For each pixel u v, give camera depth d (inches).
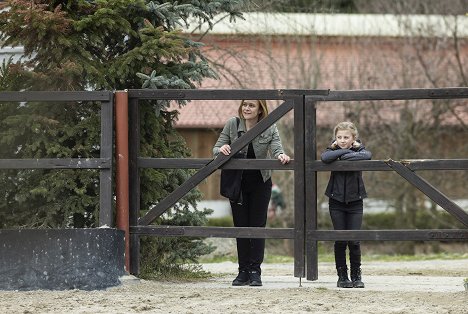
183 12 732.0
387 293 608.1
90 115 686.5
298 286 650.2
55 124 665.0
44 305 547.5
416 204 1777.8
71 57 680.4
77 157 674.8
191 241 745.0
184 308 535.5
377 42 1894.7
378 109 1779.0
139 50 682.8
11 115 676.1
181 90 650.2
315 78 1732.3
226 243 1151.6
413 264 1040.8
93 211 679.7
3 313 518.9
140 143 690.2
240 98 642.8
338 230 636.1
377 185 1779.0
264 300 568.4
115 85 708.7
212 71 733.3
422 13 1887.3
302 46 1779.0
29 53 695.7
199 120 1950.1
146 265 693.9
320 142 1742.1
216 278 731.4
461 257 1278.3
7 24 677.3
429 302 566.6
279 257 1302.9
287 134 1601.9
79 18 698.8
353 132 638.5
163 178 692.7
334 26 1905.8
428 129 1806.1
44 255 617.6
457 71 1860.2
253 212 648.4
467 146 1817.2
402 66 1856.5
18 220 674.8
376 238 631.2
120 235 637.3
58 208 667.4
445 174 1784.0
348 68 1887.3
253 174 645.9
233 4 764.0
